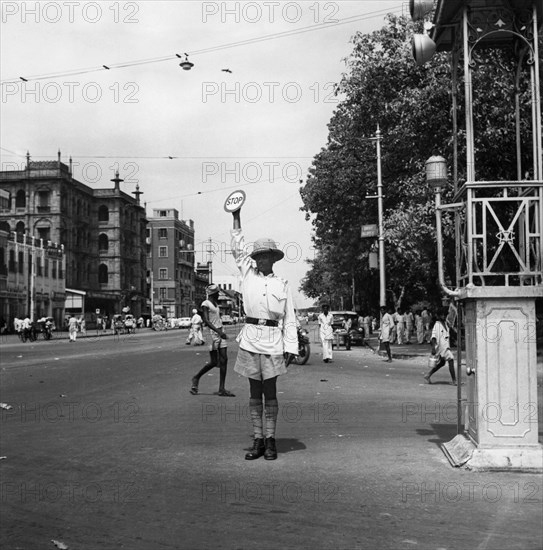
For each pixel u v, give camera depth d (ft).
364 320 140.26
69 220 264.11
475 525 14.83
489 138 52.80
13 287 200.85
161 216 370.12
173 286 358.02
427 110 64.08
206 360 68.95
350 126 95.96
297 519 15.31
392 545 13.57
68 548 13.58
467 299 20.66
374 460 21.01
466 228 20.84
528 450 19.35
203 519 15.37
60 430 27.14
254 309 21.91
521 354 19.54
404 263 99.71
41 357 79.92
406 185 77.25
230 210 23.50
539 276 20.27
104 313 268.62
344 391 41.50
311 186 108.99
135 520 15.35
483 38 22.93
